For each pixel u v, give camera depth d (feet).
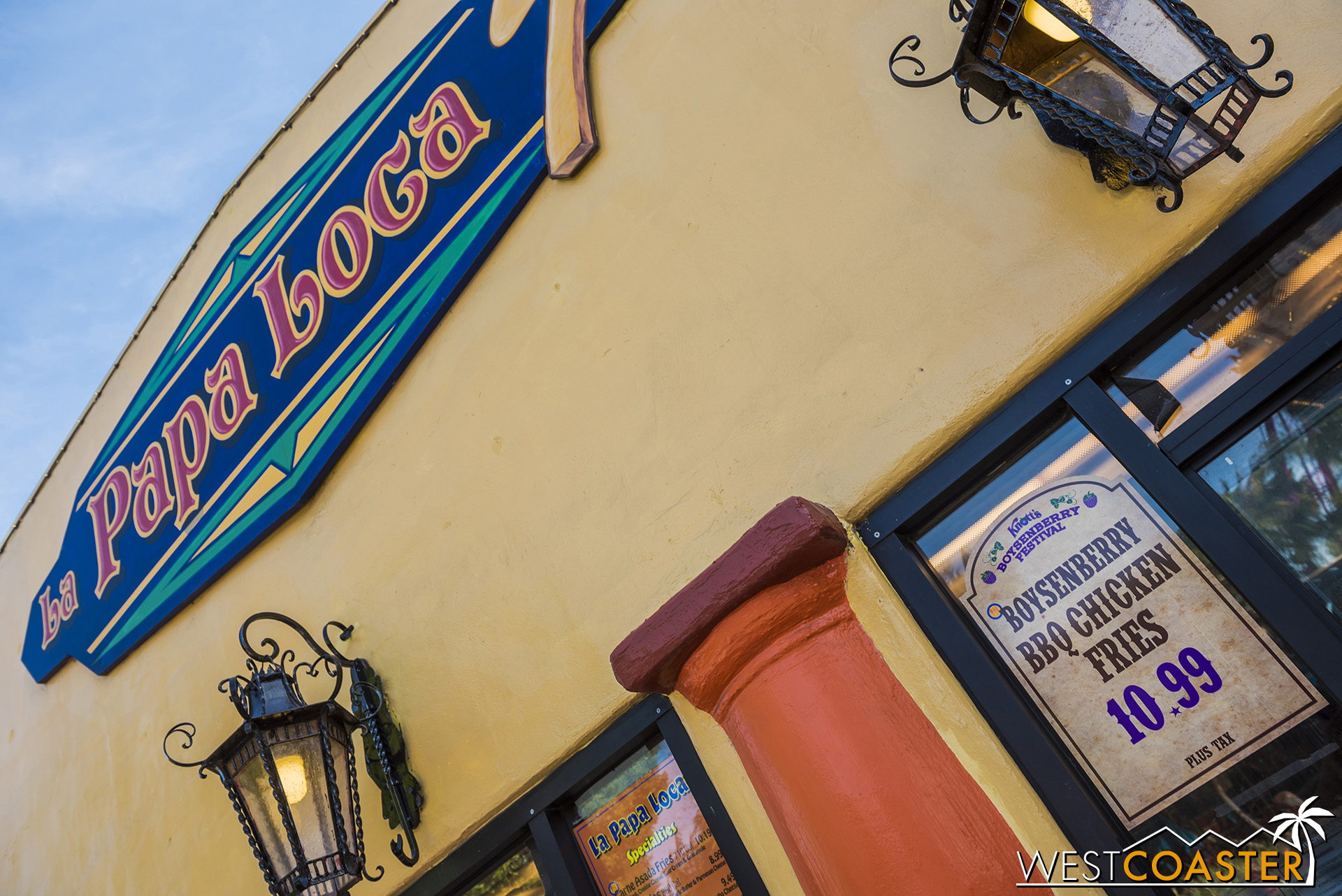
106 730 13.17
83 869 12.89
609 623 7.88
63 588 14.93
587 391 8.61
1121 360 6.22
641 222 8.57
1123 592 5.90
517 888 8.34
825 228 7.38
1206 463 5.84
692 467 7.67
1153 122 5.20
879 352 6.88
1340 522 5.37
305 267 11.56
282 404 11.33
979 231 6.65
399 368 10.10
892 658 6.31
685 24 8.75
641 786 7.82
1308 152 5.66
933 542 6.70
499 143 9.78
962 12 5.84
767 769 6.23
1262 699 5.37
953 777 5.81
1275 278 5.88
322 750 7.64
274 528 11.00
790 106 7.85
